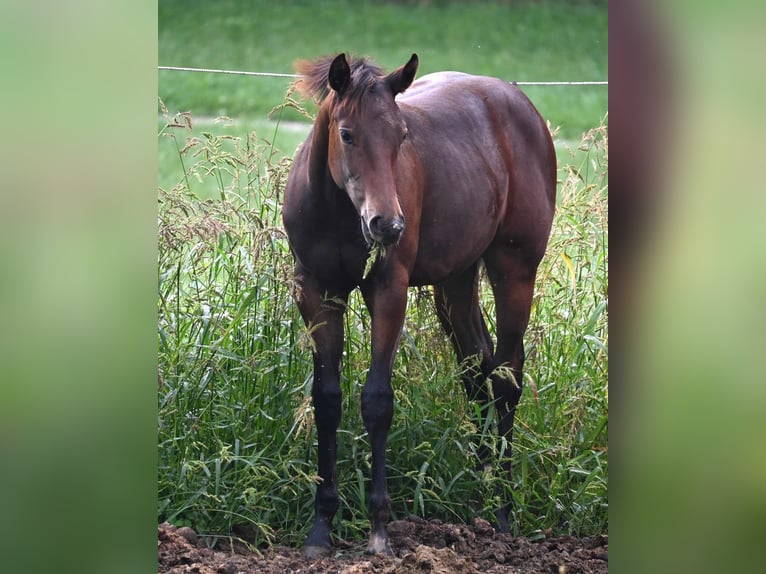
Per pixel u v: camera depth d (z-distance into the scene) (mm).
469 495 4227
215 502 3930
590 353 4633
